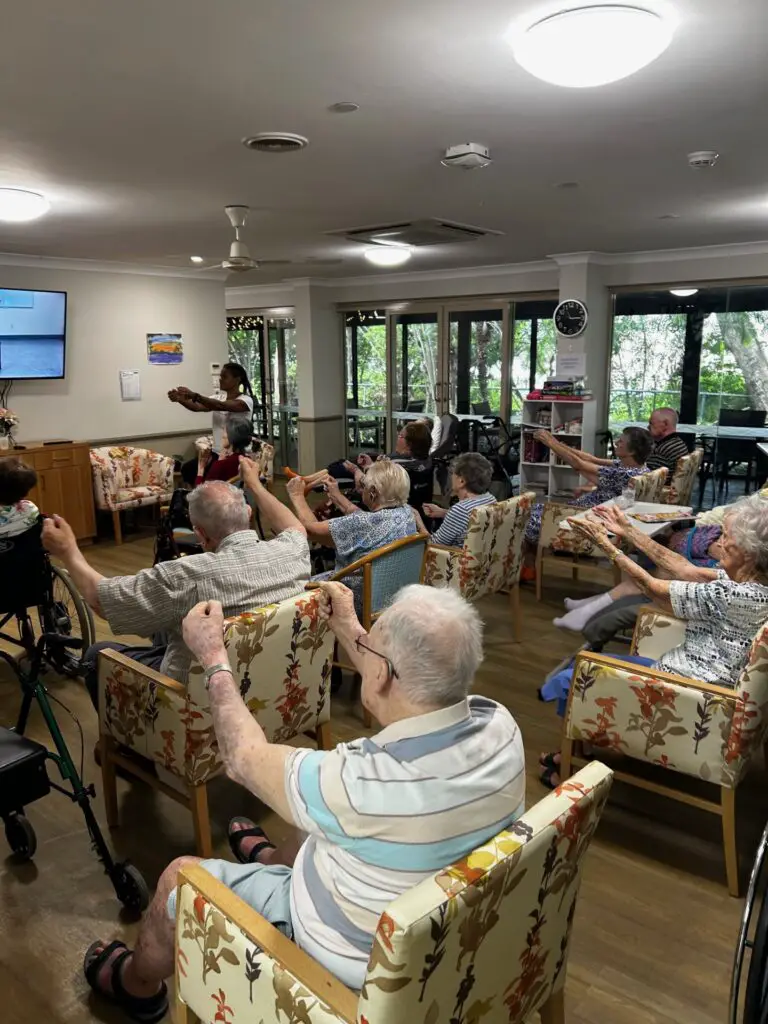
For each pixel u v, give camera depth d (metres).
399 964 0.90
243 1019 1.19
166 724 2.05
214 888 1.25
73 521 5.82
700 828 2.38
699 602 2.16
